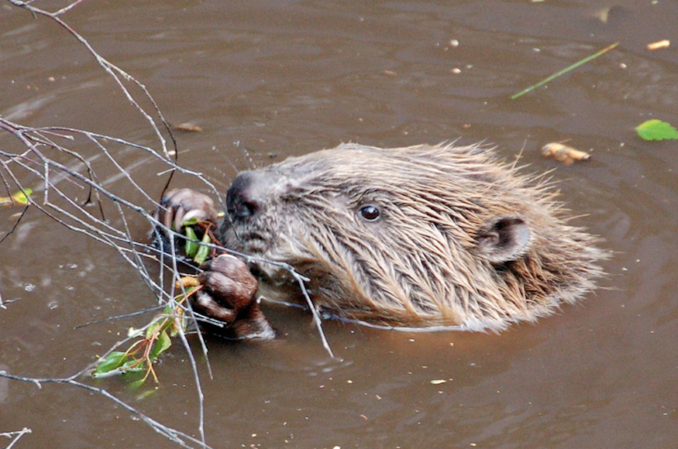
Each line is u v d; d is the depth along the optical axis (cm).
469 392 842
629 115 1270
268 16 1466
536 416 812
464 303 918
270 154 1191
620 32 1438
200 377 847
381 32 1434
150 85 1316
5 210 1056
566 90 1319
